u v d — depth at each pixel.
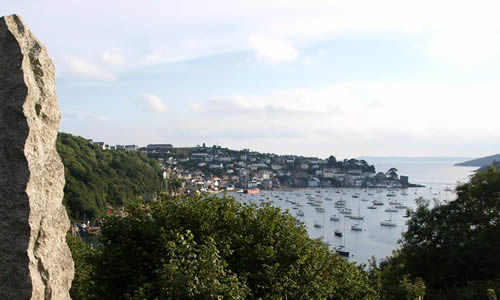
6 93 6.70
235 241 16.69
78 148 142.38
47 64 7.39
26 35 7.14
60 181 7.35
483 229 30.11
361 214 162.75
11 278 6.40
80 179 116.44
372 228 128.62
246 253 16.50
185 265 10.62
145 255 15.25
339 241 107.31
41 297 6.58
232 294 10.34
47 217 6.89
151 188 156.12
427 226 32.75
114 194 125.31
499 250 27.27
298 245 18.27
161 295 10.34
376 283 25.34
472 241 28.80
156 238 15.88
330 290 18.00
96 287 15.64
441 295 27.03
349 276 20.53
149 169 165.25
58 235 7.19
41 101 7.06
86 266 22.70
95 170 134.25
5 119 6.66
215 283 10.09
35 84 7.01
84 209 99.56
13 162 6.61
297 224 22.09
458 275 29.64
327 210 178.62
